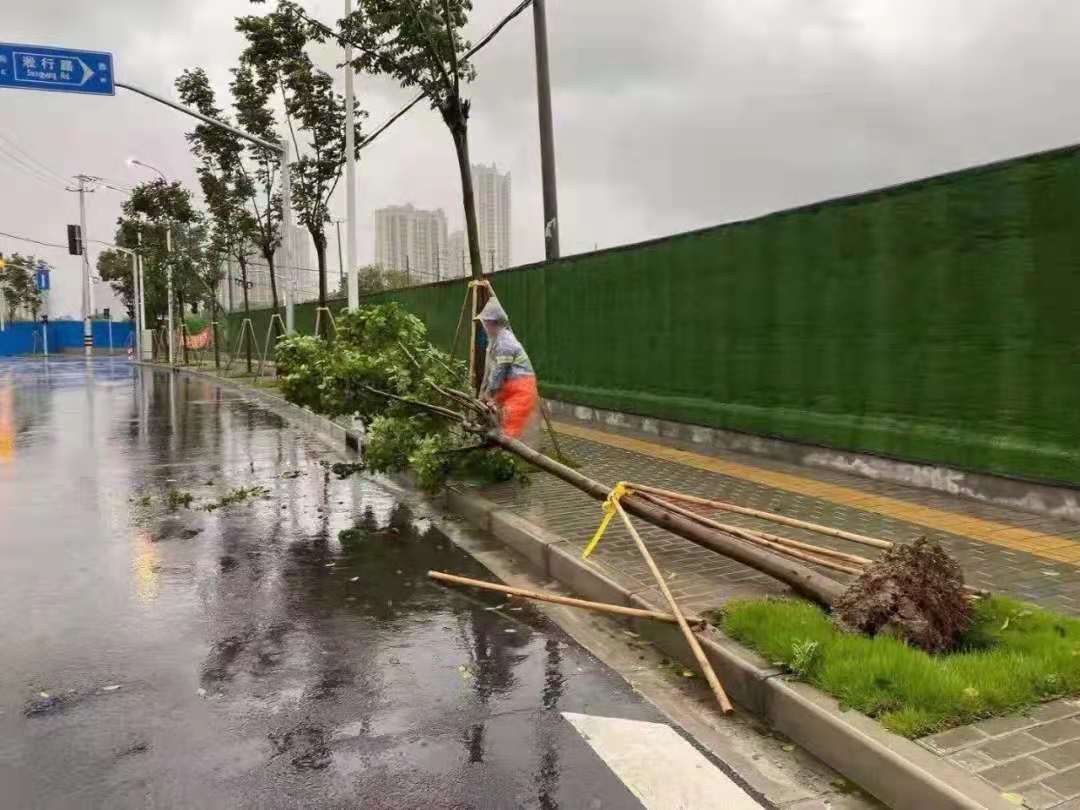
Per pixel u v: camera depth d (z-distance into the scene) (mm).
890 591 4145
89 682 4297
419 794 3275
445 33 10984
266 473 10828
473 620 5285
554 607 5543
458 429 8789
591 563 5836
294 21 15555
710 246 10844
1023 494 7016
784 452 9703
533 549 6562
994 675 3619
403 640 4922
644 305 12266
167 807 3186
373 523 7961
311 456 12320
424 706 4043
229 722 3863
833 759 3449
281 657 4645
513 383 8750
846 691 3600
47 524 7887
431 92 10945
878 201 8367
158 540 7289
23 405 20891
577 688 4266
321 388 8750
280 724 3848
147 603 5559
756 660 4090
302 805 3199
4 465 11477
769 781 3371
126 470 11055
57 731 3773
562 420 13867
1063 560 5570
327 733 3766
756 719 3916
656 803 3209
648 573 5598
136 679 4336
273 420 17281
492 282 16734
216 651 4727
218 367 34938
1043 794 2881
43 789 3301
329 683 4301
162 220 40812
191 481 10242
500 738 3729
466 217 10945
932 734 3291
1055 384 6750
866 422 8656
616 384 13055
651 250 12031
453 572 6344
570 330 14211
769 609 4559
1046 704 3504
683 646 4578
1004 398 7191
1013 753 3145
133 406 20516
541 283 14984
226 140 26406
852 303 8758
